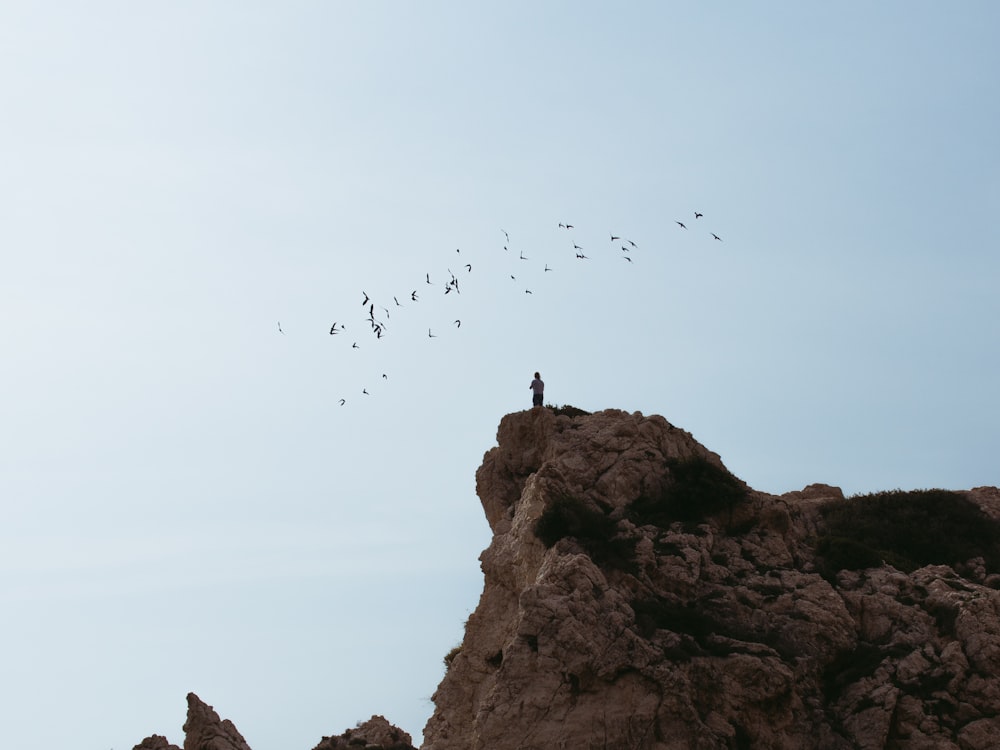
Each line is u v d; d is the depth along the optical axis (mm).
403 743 68062
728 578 66812
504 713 58656
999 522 76812
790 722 60562
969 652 62625
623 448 71312
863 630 65562
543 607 60875
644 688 59375
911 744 60219
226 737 60719
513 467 75938
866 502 78062
